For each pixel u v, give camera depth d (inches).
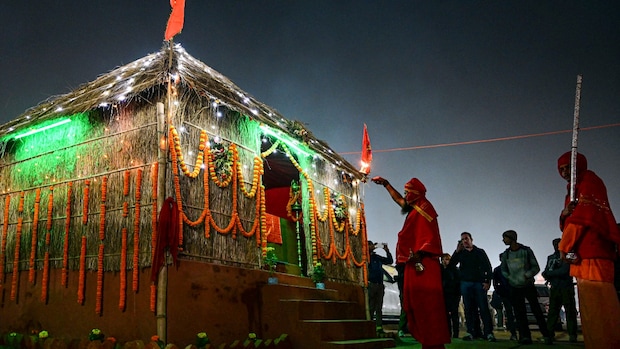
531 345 335.0
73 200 310.3
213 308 282.7
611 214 164.6
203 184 296.2
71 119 323.0
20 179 344.2
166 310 260.2
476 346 324.2
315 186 416.8
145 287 268.8
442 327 196.4
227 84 352.2
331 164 447.5
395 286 573.9
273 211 489.4
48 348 273.6
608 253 162.9
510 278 355.6
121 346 258.2
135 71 312.0
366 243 486.9
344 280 430.0
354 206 484.4
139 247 274.8
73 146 319.9
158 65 297.3
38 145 340.5
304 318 300.2
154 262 260.7
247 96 366.6
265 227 336.8
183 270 272.1
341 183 467.5
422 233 205.5
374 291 437.7
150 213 275.7
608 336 156.7
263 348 275.9
